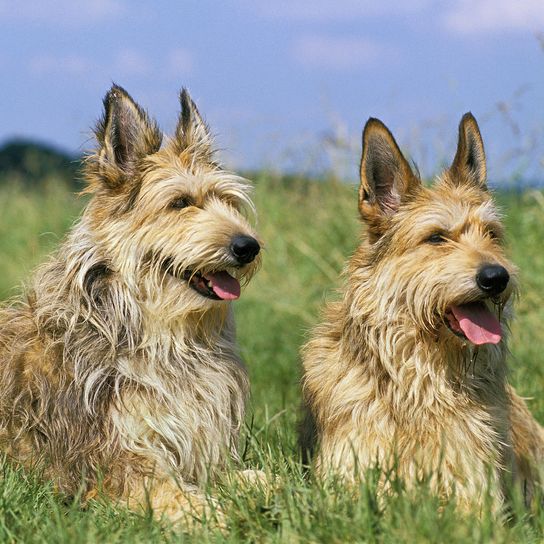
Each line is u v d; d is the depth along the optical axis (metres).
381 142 9.32
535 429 10.86
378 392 8.96
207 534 7.28
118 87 9.63
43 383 9.10
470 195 9.29
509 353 9.38
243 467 9.45
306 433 10.06
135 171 9.50
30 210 28.47
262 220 20.77
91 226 9.33
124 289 9.15
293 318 17.81
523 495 10.30
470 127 9.57
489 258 8.55
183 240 9.16
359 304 9.15
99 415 8.93
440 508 7.73
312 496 7.51
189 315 9.31
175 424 9.05
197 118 10.20
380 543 6.75
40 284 9.52
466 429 8.84
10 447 9.12
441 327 8.73
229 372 9.61
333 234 19.53
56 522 7.46
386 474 7.59
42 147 45.75
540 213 16.91
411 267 8.77
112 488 8.73
